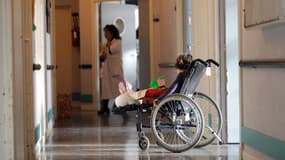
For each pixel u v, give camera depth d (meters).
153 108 6.93
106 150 7.21
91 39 14.16
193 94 7.20
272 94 4.83
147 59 13.23
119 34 13.63
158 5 12.09
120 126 10.40
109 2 14.27
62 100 12.16
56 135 9.04
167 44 11.05
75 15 15.23
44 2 8.52
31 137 6.20
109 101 13.41
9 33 4.46
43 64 8.27
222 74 7.45
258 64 5.09
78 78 15.42
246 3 5.21
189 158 6.39
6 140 4.51
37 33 7.43
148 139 7.58
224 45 7.41
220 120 7.17
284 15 4.04
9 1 4.45
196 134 6.62
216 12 7.43
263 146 5.12
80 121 11.51
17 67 4.82
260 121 5.23
